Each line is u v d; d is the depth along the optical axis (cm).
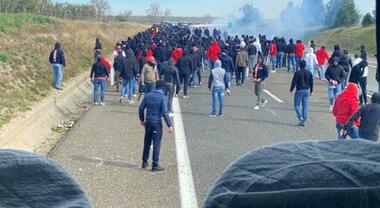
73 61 3192
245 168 171
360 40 6000
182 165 1146
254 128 1577
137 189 984
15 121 1480
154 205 902
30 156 178
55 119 1734
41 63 2619
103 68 2009
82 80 2631
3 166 171
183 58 2153
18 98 1812
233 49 2717
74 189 173
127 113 1828
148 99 1109
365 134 1056
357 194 155
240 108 1936
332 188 157
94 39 4838
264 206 159
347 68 2202
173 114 1781
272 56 3288
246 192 162
